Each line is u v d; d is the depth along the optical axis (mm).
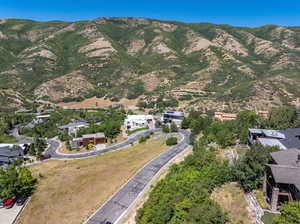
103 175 46312
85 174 47750
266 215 26453
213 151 47531
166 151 56719
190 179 35156
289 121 62906
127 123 87812
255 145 36250
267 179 30047
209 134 59094
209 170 36406
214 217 24656
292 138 45438
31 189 43062
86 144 70938
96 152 64562
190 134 71625
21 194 40969
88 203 36938
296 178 26438
